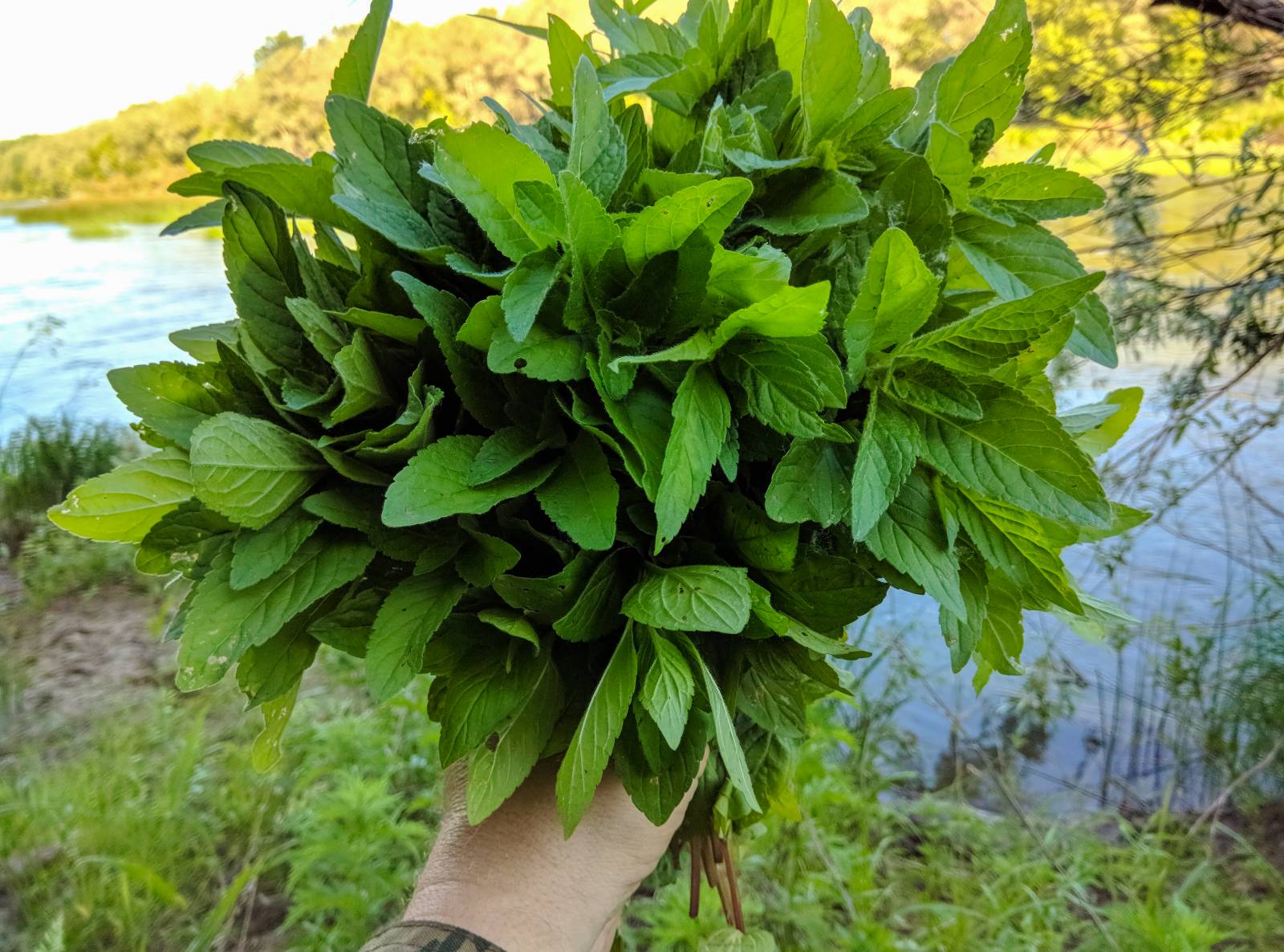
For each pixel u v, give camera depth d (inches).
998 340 20.0
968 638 23.5
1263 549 96.8
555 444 20.6
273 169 21.6
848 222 21.4
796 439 20.8
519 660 21.9
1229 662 89.5
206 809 72.9
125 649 105.0
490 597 22.1
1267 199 85.2
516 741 21.9
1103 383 103.0
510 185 19.3
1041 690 88.2
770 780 30.2
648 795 21.9
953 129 25.0
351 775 63.5
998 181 25.0
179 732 84.2
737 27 25.2
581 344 19.5
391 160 22.5
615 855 26.3
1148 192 79.6
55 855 66.9
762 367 19.7
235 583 19.2
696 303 19.3
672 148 26.6
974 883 65.6
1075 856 68.4
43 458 131.7
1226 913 67.0
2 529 129.5
